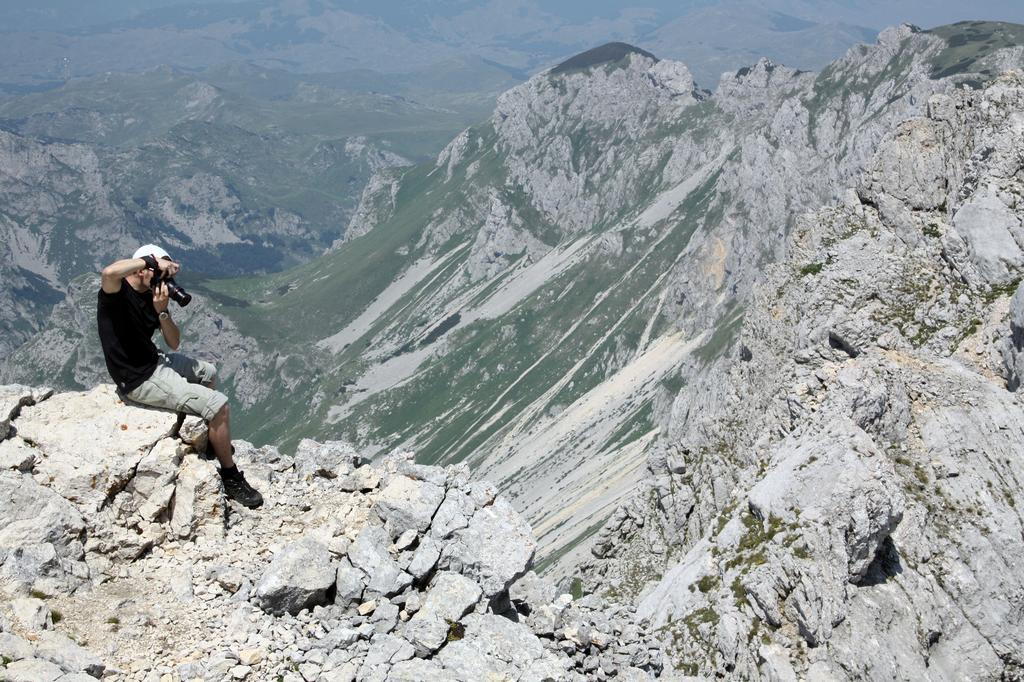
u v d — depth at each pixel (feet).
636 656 65.62
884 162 253.65
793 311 246.27
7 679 44.01
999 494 142.31
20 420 59.00
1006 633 121.70
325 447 71.51
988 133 238.07
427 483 65.31
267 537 61.05
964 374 169.99
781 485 122.83
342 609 57.11
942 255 235.20
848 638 108.47
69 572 52.90
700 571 126.52
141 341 59.11
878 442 151.53
